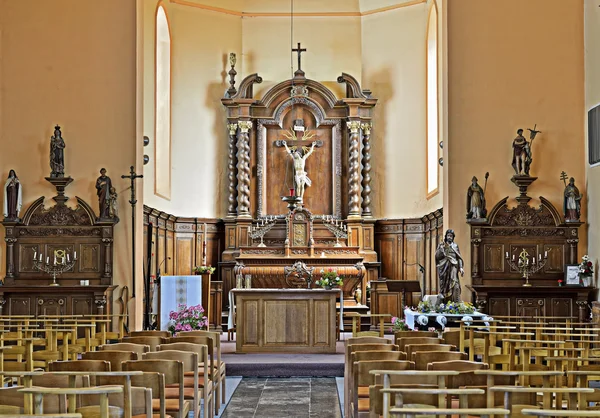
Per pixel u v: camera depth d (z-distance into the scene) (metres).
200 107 22.66
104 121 17.78
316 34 23.38
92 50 17.91
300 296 14.95
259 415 10.32
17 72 17.88
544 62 17.92
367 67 23.00
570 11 17.92
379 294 20.30
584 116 17.80
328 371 13.71
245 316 14.94
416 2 22.34
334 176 22.83
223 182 22.86
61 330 10.95
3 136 17.75
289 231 21.72
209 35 22.89
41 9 17.98
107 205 17.22
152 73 20.22
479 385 6.31
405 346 9.55
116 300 17.25
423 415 5.54
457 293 16.28
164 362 7.50
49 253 17.31
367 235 22.34
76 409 6.45
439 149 19.78
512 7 18.02
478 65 17.98
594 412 4.77
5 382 10.16
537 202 17.67
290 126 23.00
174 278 17.83
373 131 22.83
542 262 17.34
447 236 16.50
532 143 17.84
